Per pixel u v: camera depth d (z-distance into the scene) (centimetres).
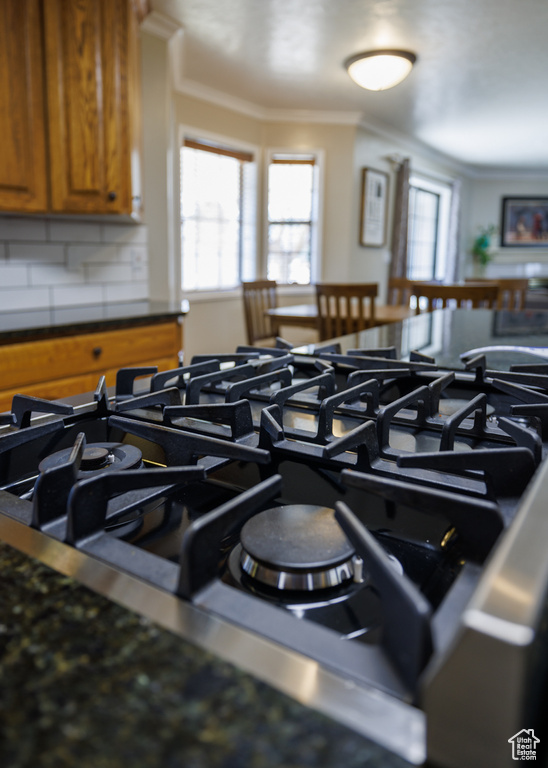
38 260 250
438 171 732
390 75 350
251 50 351
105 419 70
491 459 43
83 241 268
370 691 23
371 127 534
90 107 216
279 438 57
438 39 336
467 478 49
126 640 26
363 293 308
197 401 75
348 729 21
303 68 384
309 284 528
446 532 42
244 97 449
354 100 461
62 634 26
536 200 870
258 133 489
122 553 34
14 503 43
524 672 20
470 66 383
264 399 82
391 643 25
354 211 530
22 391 189
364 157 535
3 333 181
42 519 38
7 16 191
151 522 44
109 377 219
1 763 19
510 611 21
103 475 37
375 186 559
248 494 33
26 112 200
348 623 31
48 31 202
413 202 739
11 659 25
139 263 301
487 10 296
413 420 67
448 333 161
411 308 387
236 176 475
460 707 21
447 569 37
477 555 33
